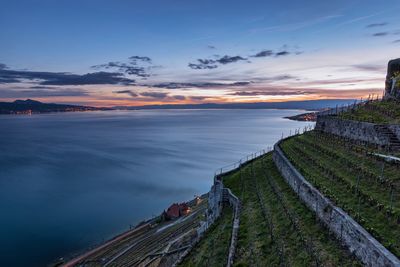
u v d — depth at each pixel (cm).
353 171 2841
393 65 5472
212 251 2788
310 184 2667
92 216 10669
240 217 3067
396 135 3328
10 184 14450
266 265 2020
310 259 1847
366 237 1600
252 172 4838
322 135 4984
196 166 18288
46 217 10538
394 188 2227
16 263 7494
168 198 12706
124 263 6131
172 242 5728
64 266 7056
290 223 2427
